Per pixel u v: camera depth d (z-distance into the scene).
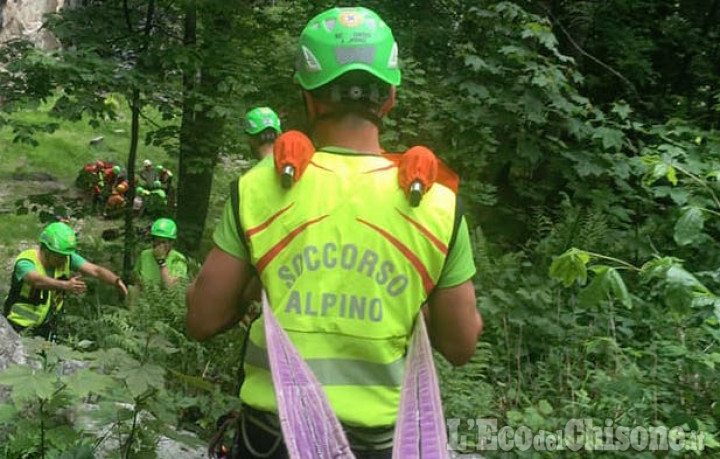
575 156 8.70
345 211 1.97
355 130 2.07
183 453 4.06
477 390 5.38
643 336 6.39
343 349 1.93
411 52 9.87
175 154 10.74
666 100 11.82
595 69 11.98
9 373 2.71
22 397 2.64
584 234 7.54
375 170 2.02
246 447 2.01
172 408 3.71
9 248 15.98
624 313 6.50
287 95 9.70
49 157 23.55
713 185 5.66
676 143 6.62
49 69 8.96
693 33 12.16
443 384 5.30
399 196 1.99
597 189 8.84
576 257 4.16
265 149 5.30
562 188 9.88
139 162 24.73
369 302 1.94
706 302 3.93
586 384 5.64
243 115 9.56
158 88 9.64
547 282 6.84
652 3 11.58
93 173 19.41
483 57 9.40
